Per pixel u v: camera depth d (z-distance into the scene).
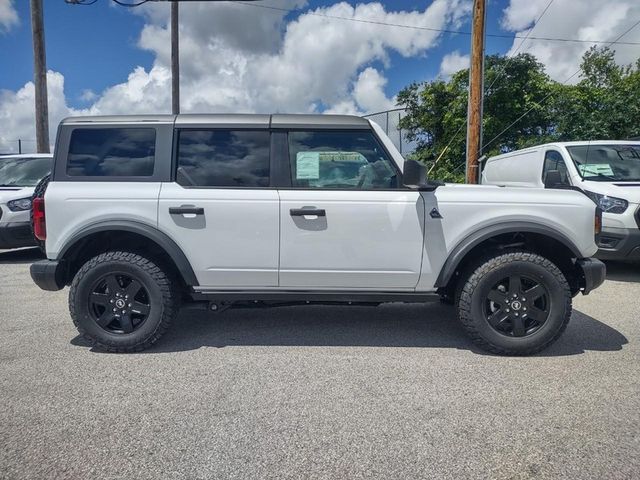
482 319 4.02
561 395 3.34
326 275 4.11
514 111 19.41
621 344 4.36
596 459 2.60
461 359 4.01
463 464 2.57
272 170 4.13
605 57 25.22
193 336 4.59
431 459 2.61
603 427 2.92
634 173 7.31
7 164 9.27
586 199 4.09
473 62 10.74
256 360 4.00
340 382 3.56
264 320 5.09
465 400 3.27
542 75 19.88
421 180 3.87
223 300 4.23
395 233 4.05
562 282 3.95
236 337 4.56
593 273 4.01
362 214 4.04
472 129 10.88
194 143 4.17
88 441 2.79
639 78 22.09
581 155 7.66
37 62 12.45
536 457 2.62
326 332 4.71
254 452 2.68
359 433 2.87
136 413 3.11
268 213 4.04
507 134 19.58
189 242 4.07
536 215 4.03
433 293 4.20
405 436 2.84
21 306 5.66
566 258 4.31
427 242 4.06
